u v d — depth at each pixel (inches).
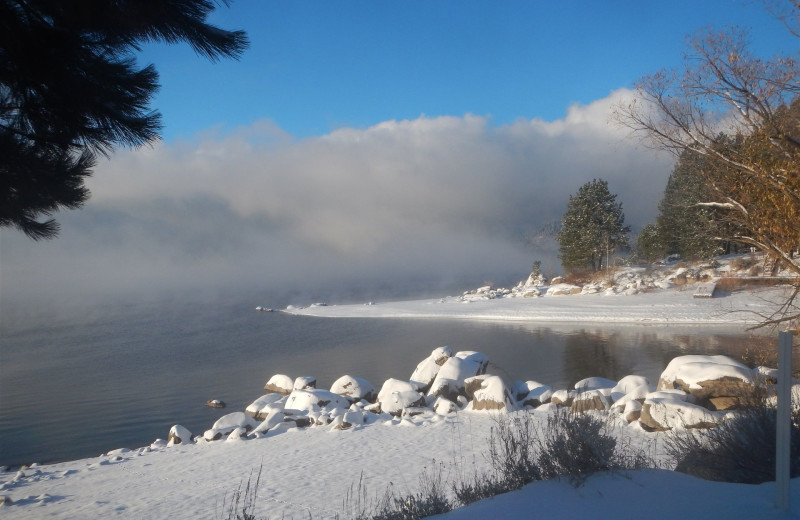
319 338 2016.5
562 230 3410.4
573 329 1907.0
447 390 750.5
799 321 572.7
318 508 349.1
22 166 194.5
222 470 485.4
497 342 1669.5
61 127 199.2
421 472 412.2
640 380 650.8
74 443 807.1
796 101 533.6
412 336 1927.9
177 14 197.0
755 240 577.9
